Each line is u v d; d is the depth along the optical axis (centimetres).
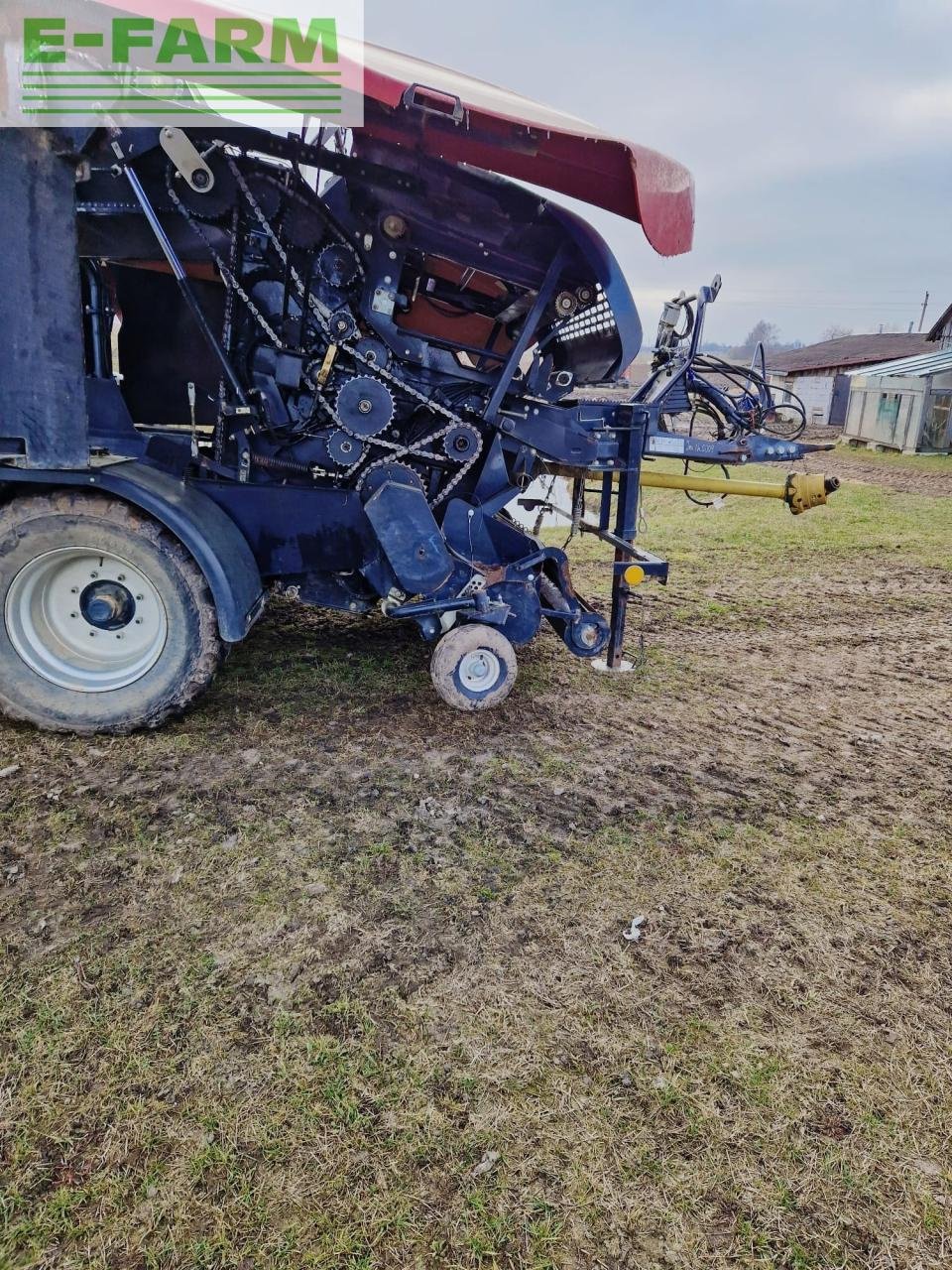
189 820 288
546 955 235
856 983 231
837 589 667
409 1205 164
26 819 283
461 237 342
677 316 429
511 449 397
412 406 374
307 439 366
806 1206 169
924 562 769
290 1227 158
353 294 347
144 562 327
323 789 313
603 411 400
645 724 394
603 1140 180
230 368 343
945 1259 160
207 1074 189
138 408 455
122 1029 200
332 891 256
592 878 271
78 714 339
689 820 311
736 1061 203
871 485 1311
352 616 517
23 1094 181
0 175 283
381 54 334
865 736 396
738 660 497
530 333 357
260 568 373
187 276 379
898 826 315
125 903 244
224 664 426
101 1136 174
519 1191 168
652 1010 217
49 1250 152
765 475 1348
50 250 293
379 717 378
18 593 331
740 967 235
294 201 327
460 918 248
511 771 338
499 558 399
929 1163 179
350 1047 199
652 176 278
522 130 274
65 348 302
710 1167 176
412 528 358
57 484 329
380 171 322
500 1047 202
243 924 239
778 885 274
